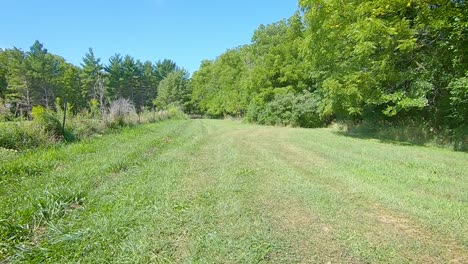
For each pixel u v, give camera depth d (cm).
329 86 1299
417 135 1122
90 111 1381
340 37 1252
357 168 631
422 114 1193
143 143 908
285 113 2227
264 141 1126
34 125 784
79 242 292
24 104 3325
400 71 1114
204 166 653
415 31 973
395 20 978
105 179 519
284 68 2422
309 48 1477
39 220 339
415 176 558
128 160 654
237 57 3816
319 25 1345
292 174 579
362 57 1159
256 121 2527
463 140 912
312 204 411
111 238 304
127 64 5691
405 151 864
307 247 294
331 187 493
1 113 852
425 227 340
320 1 1262
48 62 4628
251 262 266
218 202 418
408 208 395
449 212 380
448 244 301
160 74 6775
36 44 4850
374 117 1478
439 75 1012
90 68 5181
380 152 842
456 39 855
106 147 813
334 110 1515
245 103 3045
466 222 350
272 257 276
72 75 4869
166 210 383
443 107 1045
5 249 278
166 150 850
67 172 534
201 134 1334
